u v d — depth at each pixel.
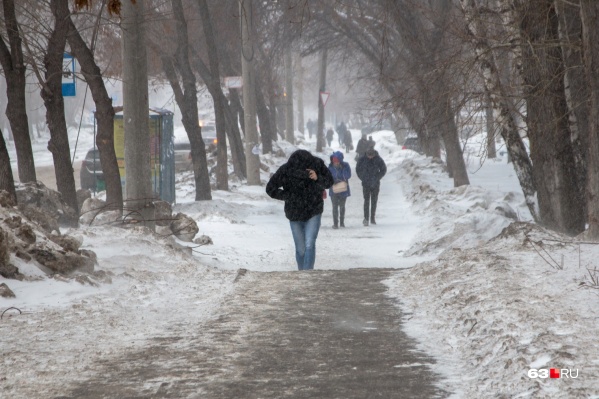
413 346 19.88
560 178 45.28
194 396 15.91
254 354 19.30
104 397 15.93
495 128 45.62
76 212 45.91
